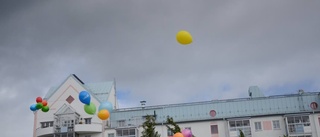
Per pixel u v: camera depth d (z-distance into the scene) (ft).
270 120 207.41
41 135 217.15
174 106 224.53
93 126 215.92
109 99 235.20
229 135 207.10
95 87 241.14
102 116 93.71
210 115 218.18
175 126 152.35
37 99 118.42
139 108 229.04
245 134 206.08
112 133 217.15
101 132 217.77
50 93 241.14
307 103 210.38
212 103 221.46
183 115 220.43
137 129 216.74
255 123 209.15
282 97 214.90
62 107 221.46
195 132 212.02
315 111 203.62
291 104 212.02
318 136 199.31
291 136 200.85
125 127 216.33
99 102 222.89
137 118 221.87
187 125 214.07
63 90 228.22
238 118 209.56
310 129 201.05
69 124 216.74
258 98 217.77
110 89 240.32
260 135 205.67
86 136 218.38
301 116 204.44
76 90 227.20
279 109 212.02
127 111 226.79
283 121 206.28
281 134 204.03
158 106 228.43
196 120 213.66
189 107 222.69
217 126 211.20
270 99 215.72
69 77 230.89
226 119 211.00
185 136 95.14
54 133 214.48
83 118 221.87
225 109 218.18
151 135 149.59
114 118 225.76
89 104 95.50
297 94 215.31
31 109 117.91
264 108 214.07
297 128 202.08
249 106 216.33
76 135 217.56
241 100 219.00
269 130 205.98
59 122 217.77
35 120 224.12
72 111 219.41
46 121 223.10
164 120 220.02
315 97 211.41
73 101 224.94
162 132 213.25
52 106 225.76
